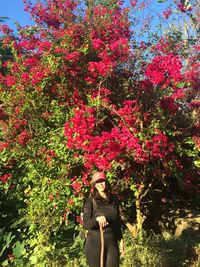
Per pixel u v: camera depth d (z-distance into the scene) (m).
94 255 3.25
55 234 4.38
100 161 4.07
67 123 4.28
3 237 5.02
